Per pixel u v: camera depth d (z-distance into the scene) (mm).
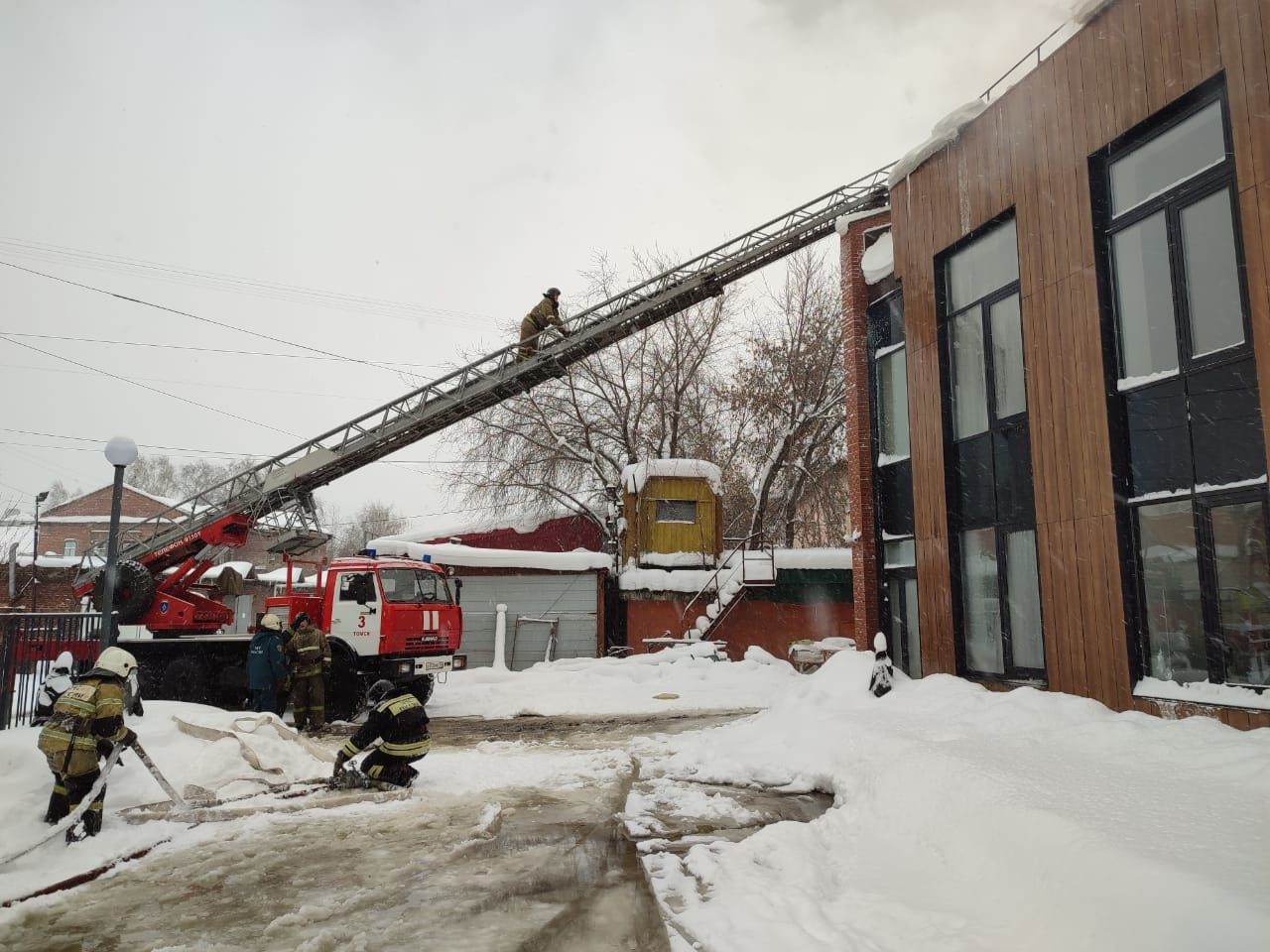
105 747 6207
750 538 26719
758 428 29297
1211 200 7645
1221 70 7406
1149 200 8242
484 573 22609
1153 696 7805
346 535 58156
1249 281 7012
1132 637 8195
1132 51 8367
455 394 20797
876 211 14156
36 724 8867
